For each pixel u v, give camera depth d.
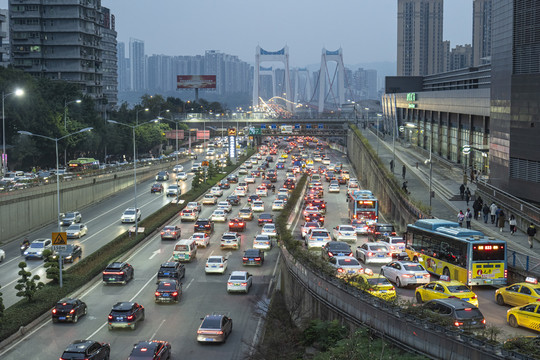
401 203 71.56
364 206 67.69
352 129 171.38
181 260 58.19
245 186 109.62
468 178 86.12
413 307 28.05
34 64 177.75
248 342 36.44
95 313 42.56
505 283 38.38
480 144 92.94
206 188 111.12
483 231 53.81
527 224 52.44
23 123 118.44
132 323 38.94
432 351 25.67
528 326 29.16
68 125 130.00
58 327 39.78
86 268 54.41
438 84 190.25
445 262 40.69
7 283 51.66
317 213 74.50
